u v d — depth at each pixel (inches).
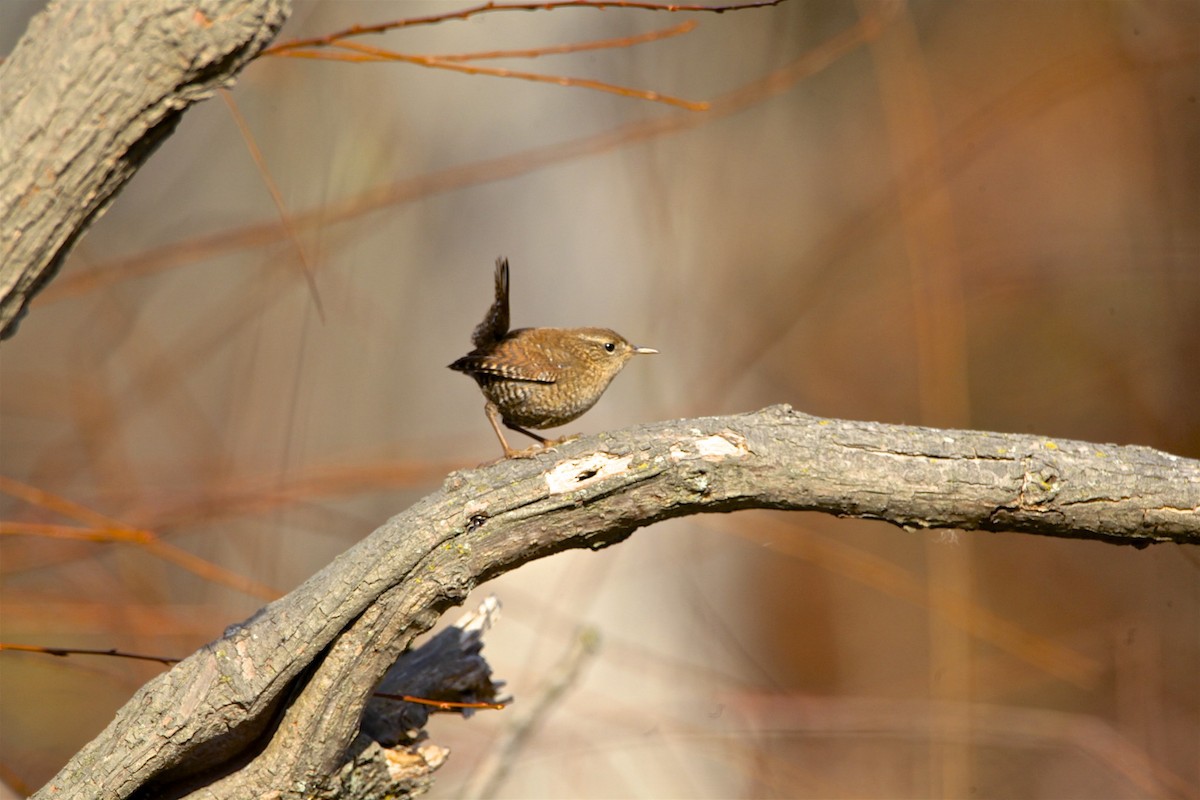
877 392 663.1
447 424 584.7
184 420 522.9
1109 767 486.0
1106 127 687.1
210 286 599.8
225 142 604.1
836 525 637.9
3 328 152.3
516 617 494.6
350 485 391.2
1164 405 558.6
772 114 740.0
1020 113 520.4
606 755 477.7
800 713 454.3
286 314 537.0
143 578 409.4
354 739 186.2
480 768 351.3
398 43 569.3
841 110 767.1
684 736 455.8
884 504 181.5
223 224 486.9
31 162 145.8
